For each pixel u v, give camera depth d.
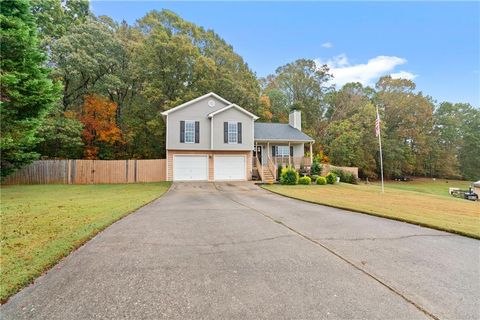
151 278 3.08
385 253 4.06
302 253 4.01
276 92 36.31
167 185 16.20
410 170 36.50
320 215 7.08
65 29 22.38
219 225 5.79
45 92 11.13
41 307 2.44
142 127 24.08
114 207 7.86
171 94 24.34
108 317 2.29
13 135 11.33
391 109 35.69
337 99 38.91
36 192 12.06
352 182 21.58
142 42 25.64
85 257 3.73
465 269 3.47
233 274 3.22
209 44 28.86
